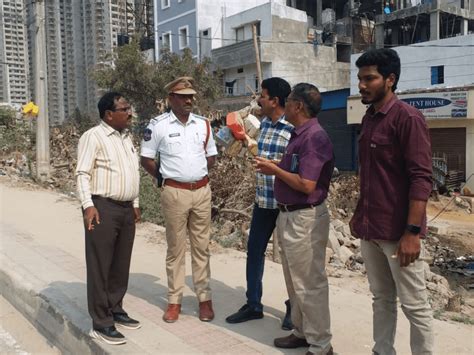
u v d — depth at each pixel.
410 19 29.78
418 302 2.86
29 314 4.89
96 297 3.70
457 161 19.00
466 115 18.23
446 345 3.81
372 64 2.77
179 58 25.48
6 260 5.95
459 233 13.30
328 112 24.22
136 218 4.02
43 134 13.41
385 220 2.84
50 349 4.31
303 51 29.41
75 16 21.69
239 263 5.93
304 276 3.27
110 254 3.71
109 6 22.59
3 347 4.32
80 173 3.63
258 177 4.00
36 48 13.15
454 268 9.71
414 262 2.81
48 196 11.14
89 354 3.82
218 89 25.58
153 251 6.61
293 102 3.25
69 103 21.77
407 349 3.69
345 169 23.52
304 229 3.22
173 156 3.96
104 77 22.92
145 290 5.04
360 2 34.19
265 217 4.03
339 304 4.63
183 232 4.09
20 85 19.72
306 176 3.12
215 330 4.00
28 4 14.16
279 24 28.48
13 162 16.55
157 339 3.83
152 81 23.62
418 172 2.67
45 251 6.53
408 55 24.95
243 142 4.27
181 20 32.88
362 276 5.95
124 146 3.83
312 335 3.34
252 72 28.47
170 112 4.09
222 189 9.35
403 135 2.71
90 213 3.59
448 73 23.55
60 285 5.05
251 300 4.17
